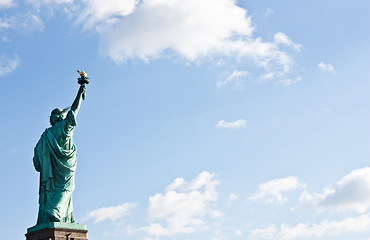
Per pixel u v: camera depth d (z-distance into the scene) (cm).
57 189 16450
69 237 15950
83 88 16912
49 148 16612
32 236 16138
